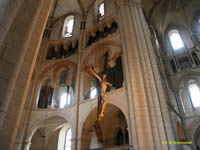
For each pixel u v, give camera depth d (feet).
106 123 62.69
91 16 79.25
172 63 76.54
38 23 23.80
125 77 48.80
